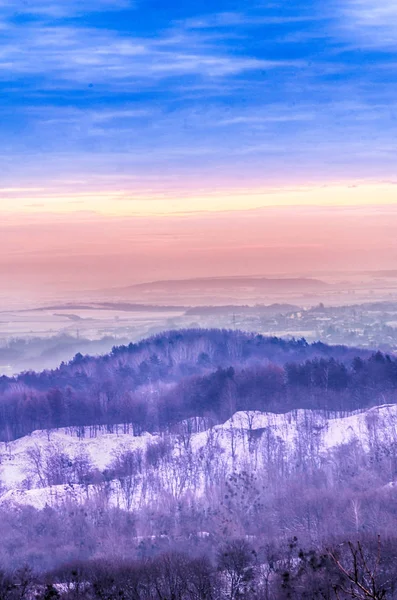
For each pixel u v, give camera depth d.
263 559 63.88
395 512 75.62
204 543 71.19
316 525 75.88
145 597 55.62
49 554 72.38
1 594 56.34
